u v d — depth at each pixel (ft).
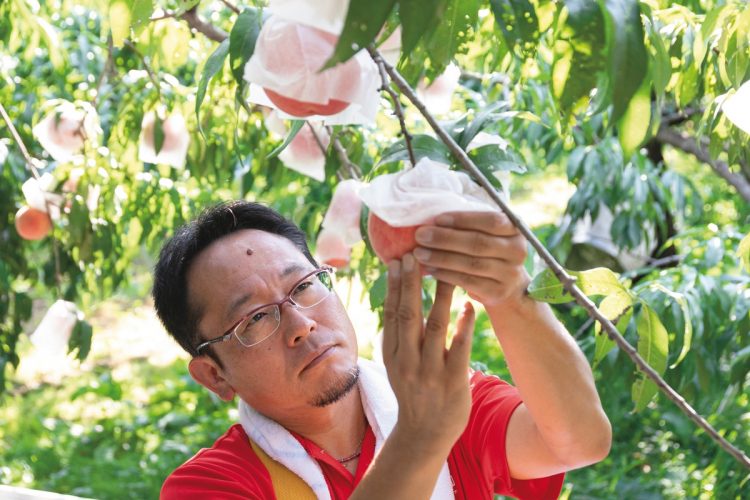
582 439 4.74
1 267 10.69
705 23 5.24
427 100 6.33
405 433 4.01
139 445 19.17
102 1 6.23
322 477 5.08
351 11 2.52
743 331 8.34
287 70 3.64
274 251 5.10
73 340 8.96
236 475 5.04
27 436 19.65
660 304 7.99
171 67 8.55
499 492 5.55
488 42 7.45
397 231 3.79
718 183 18.24
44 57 11.58
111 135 9.26
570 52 3.44
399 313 3.89
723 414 13.94
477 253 3.72
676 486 14.42
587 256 12.68
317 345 4.95
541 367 4.54
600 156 10.94
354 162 8.16
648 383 4.50
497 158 4.13
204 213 5.27
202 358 5.24
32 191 8.59
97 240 9.19
